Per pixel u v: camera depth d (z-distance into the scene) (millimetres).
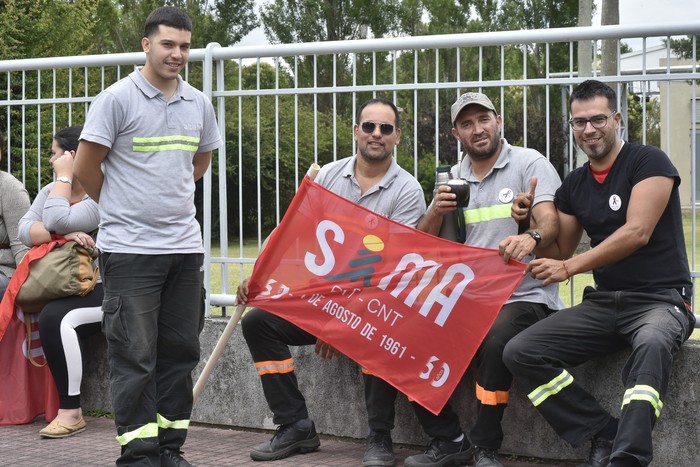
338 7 29609
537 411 5047
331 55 5922
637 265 4594
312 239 5113
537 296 4957
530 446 5074
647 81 5176
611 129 4637
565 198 4879
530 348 4504
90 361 6223
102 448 5359
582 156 5457
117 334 4504
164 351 4773
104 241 4578
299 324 5070
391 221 5027
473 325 4816
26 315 5930
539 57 5758
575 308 4664
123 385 4496
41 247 5797
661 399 4207
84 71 6652
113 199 4566
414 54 5641
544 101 5453
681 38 5164
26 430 5828
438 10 29359
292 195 5969
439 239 4941
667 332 4297
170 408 4773
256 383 5793
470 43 5488
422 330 4906
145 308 4539
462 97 5086
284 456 5156
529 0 28828
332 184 5355
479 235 5070
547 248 4934
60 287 5695
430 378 4867
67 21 19172
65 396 5695
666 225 4605
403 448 5398
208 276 6074
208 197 6062
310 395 5660
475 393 5172
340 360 5566
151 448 4523
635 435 4086
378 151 5191
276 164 5895
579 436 4512
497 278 4816
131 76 4598
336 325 5043
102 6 27953
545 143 5469
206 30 30312
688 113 5121
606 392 4879
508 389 4773
